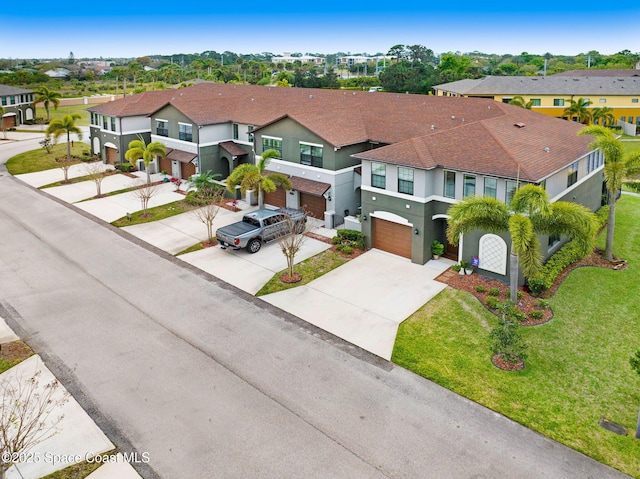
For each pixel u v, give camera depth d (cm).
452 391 1694
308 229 3198
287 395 1675
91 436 1492
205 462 1396
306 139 3291
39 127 7775
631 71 9094
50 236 3192
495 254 2455
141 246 3017
